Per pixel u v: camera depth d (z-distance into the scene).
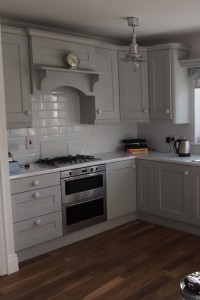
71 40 3.86
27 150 3.99
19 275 3.19
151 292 2.82
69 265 3.35
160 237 3.99
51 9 3.32
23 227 3.40
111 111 4.45
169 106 4.38
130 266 3.29
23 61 3.54
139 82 4.53
